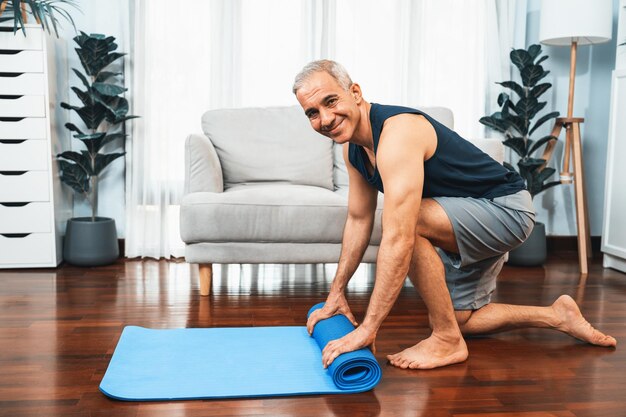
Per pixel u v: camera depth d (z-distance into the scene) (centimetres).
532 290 300
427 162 184
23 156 328
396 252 171
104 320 241
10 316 245
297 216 278
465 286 212
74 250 338
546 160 364
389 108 178
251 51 370
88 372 187
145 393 169
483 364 198
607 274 339
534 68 360
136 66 357
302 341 214
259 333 222
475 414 162
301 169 339
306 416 160
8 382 179
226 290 293
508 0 382
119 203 371
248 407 164
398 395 173
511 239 198
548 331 233
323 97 167
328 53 375
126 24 357
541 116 401
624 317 255
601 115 405
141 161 363
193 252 277
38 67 325
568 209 407
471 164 191
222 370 187
